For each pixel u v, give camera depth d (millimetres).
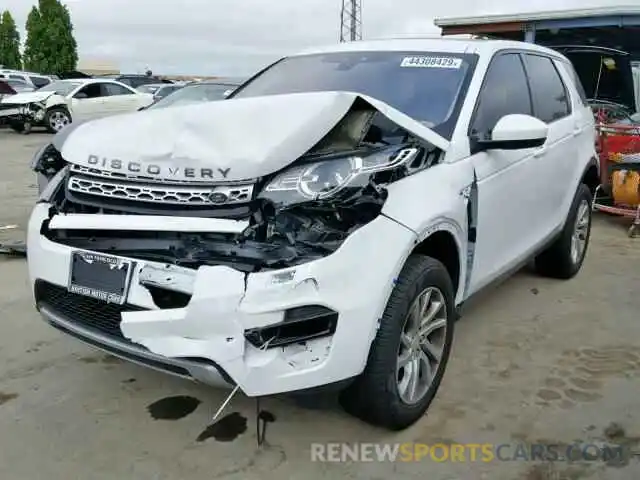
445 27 15938
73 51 52531
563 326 4328
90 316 2783
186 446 2910
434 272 2914
